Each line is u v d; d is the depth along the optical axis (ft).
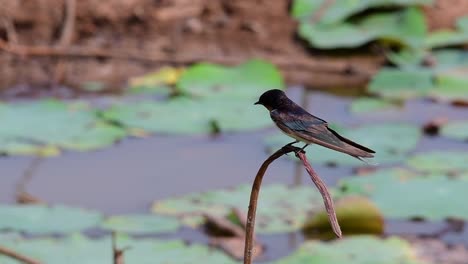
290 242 35.22
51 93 49.96
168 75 52.24
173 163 42.01
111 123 45.55
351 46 54.65
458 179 39.22
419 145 43.98
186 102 47.67
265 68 50.37
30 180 40.27
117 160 42.24
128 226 35.96
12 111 45.96
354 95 50.83
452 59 54.44
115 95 49.88
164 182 40.32
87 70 52.42
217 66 50.57
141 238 34.81
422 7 56.95
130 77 52.19
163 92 50.26
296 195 38.29
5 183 39.93
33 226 35.53
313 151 42.91
